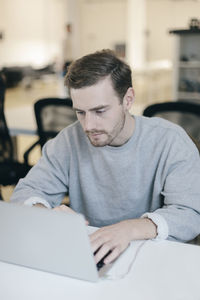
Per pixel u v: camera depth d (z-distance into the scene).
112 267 0.88
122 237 0.96
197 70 4.32
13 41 10.82
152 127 1.21
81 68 0.99
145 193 1.23
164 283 0.82
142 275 0.85
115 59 1.03
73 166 1.30
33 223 0.83
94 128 1.02
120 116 1.06
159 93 7.85
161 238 1.01
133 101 1.12
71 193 1.33
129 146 1.18
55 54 11.90
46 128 2.50
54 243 0.82
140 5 9.98
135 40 10.19
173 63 4.28
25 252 0.88
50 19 11.39
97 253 0.91
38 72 10.56
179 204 1.10
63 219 0.79
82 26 11.08
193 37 4.26
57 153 1.31
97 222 1.30
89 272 0.82
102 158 1.21
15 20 10.78
